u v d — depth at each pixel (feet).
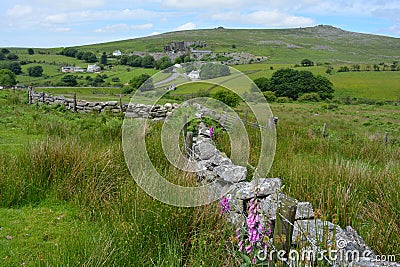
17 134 31.81
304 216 11.44
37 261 11.01
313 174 18.48
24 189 16.51
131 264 10.85
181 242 11.86
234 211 12.73
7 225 14.25
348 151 29.84
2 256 11.95
